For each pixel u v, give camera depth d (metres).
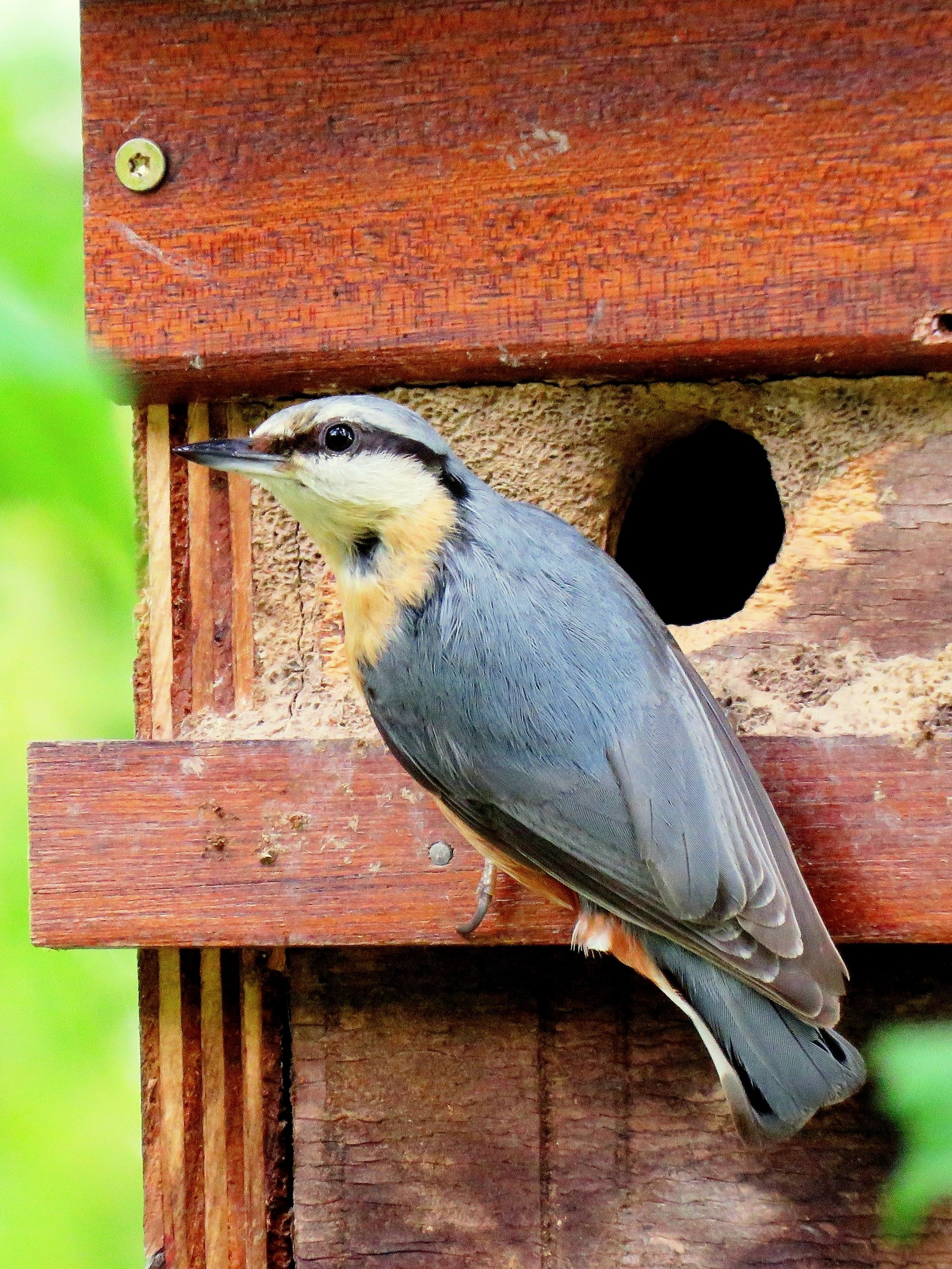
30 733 3.65
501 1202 3.54
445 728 3.51
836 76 3.53
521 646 3.51
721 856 3.49
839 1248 3.53
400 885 3.52
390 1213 3.54
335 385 3.54
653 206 3.53
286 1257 3.54
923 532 3.53
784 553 3.54
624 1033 3.53
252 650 3.54
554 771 3.50
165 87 3.54
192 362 3.54
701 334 3.53
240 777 3.52
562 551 3.52
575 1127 3.53
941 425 3.53
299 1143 3.54
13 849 3.65
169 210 3.54
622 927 3.51
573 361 3.54
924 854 3.51
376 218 3.54
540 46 3.53
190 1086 3.54
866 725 3.52
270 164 3.54
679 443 3.62
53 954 3.65
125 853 3.52
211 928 3.52
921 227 3.52
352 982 3.54
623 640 3.51
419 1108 3.54
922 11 3.52
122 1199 3.64
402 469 3.52
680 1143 3.53
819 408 3.54
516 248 3.53
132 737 3.65
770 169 3.53
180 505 3.55
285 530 3.54
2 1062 3.65
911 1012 3.53
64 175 3.61
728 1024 3.50
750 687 3.53
